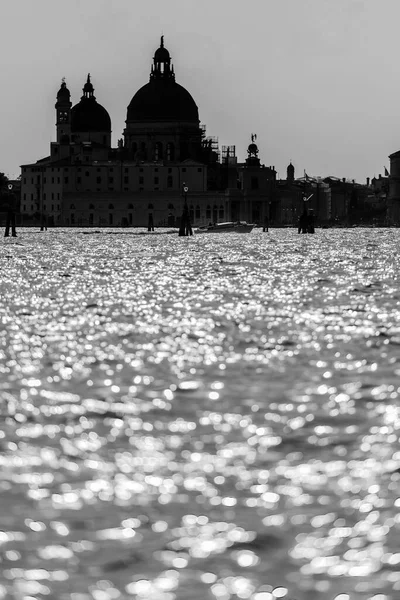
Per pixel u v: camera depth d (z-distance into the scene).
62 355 52.03
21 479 30.88
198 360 50.25
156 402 40.38
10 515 28.16
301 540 26.62
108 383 44.34
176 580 24.70
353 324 63.75
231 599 23.86
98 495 29.56
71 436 35.34
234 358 50.78
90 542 26.55
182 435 35.41
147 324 64.38
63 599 23.92
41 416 38.19
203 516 28.11
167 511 28.44
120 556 25.78
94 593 24.16
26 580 24.72
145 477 31.05
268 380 44.66
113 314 70.12
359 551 26.02
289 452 33.31
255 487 30.16
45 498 29.39
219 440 34.72
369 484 30.22
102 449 33.75
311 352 52.47
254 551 26.02
